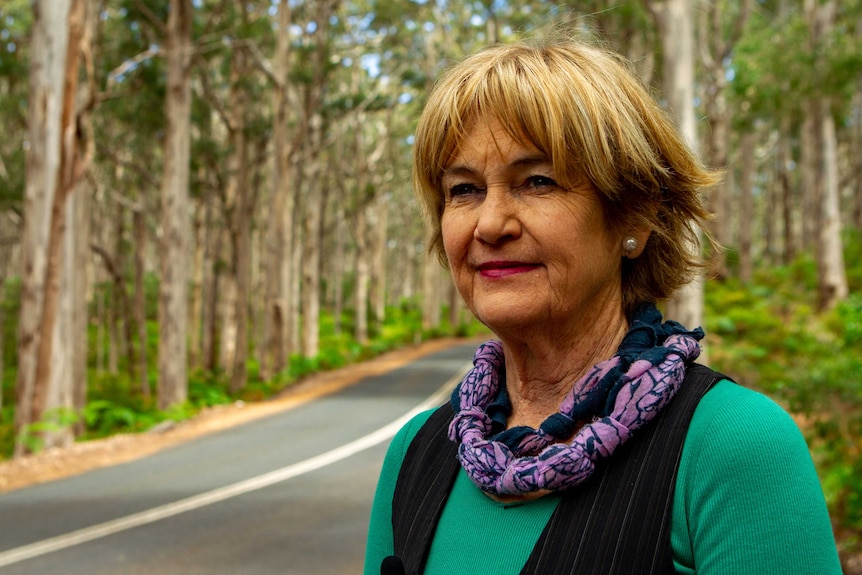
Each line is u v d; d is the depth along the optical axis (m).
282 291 26.27
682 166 1.16
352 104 31.48
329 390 21.78
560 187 1.12
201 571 6.07
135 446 13.27
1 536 7.28
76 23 13.38
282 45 25.06
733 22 30.84
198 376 30.95
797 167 44.47
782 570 0.88
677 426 0.99
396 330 45.75
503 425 1.23
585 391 1.07
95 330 43.69
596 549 0.96
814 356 14.62
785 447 0.92
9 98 25.77
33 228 13.43
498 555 1.05
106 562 6.34
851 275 25.14
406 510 1.25
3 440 17.84
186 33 19.81
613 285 1.20
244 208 25.45
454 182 1.18
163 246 19.61
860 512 5.93
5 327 38.81
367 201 39.03
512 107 1.09
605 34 1.32
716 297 23.67
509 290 1.14
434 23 33.31
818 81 21.75
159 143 30.16
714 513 0.92
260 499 8.67
